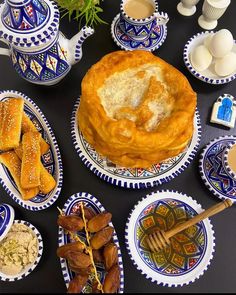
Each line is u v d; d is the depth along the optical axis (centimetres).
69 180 66
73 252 55
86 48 75
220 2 72
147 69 62
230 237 63
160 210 62
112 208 64
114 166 64
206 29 78
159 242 59
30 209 62
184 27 78
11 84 72
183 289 60
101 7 79
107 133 56
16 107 64
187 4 77
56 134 69
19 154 63
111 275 55
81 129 63
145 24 70
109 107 60
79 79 73
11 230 60
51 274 60
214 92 73
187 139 60
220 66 71
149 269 58
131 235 59
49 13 59
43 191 62
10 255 58
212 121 70
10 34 58
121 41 75
